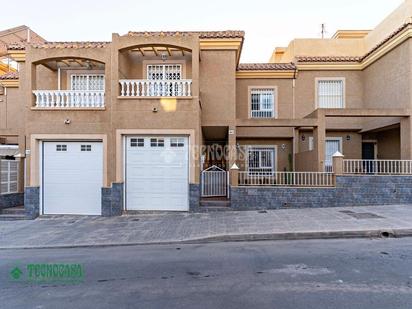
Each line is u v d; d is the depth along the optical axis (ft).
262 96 57.67
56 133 41.29
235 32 47.70
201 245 27.04
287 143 58.44
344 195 40.75
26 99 41.52
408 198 40.83
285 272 19.17
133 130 40.91
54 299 15.96
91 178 41.88
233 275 18.86
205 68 47.88
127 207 41.86
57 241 28.96
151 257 23.48
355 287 16.53
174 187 41.91
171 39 41.09
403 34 45.39
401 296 15.33
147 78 48.65
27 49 41.68
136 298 15.78
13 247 27.32
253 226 31.55
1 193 41.63
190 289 16.80
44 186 41.93
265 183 43.60
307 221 32.68
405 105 45.80
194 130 40.88
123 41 41.11
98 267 21.22
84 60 43.80
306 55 63.21
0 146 51.34
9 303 15.58
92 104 42.14
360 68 57.36
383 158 56.29
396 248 24.27
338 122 56.90
